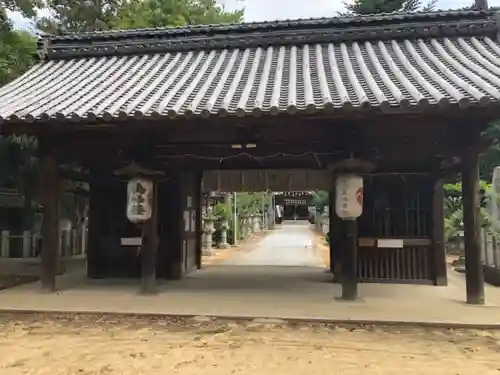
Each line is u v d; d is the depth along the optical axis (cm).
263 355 526
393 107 681
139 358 516
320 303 792
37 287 976
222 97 810
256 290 944
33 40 1380
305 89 805
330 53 1023
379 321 665
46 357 520
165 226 1134
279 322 676
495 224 1095
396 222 1041
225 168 1122
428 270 1021
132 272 1109
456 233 1891
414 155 835
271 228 5275
